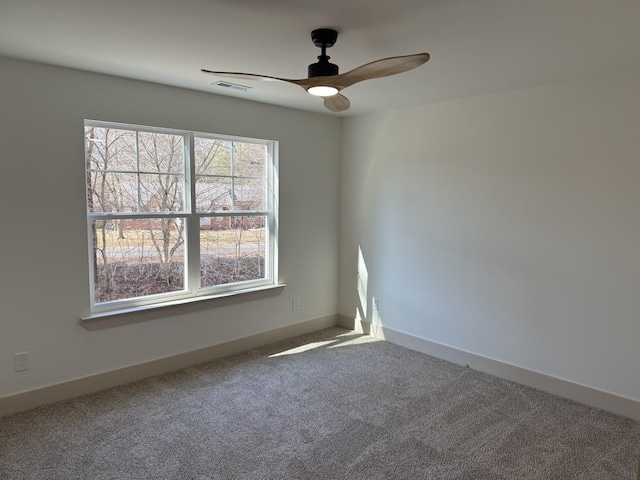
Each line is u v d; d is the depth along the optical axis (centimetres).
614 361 295
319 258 461
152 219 346
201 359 373
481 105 352
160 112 331
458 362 379
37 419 275
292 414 286
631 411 288
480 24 205
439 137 381
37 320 287
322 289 468
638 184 279
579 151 302
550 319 323
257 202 414
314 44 226
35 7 190
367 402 304
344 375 350
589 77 293
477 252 362
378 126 430
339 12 193
